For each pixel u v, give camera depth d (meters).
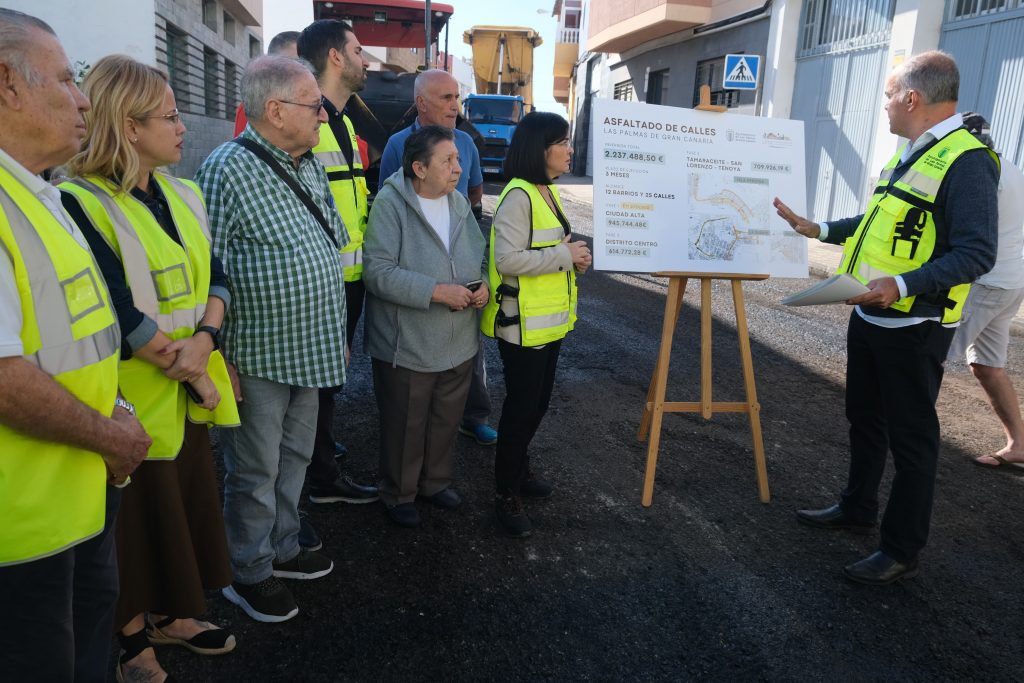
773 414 4.67
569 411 4.63
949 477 3.85
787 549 3.15
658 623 2.64
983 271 2.61
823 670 2.42
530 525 3.18
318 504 3.39
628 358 5.74
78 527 1.45
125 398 1.98
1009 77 9.09
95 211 1.88
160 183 2.13
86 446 1.44
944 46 10.12
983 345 3.93
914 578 2.95
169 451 2.04
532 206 2.99
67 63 1.46
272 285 2.40
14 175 1.37
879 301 2.67
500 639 2.52
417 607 2.68
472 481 3.70
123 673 2.20
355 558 2.97
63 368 1.41
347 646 2.46
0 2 10.09
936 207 2.72
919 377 2.77
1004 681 2.40
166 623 2.40
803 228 3.42
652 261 3.39
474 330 3.25
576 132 29.27
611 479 3.74
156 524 2.11
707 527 3.30
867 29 11.30
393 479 3.21
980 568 3.04
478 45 20.95
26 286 1.33
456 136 4.10
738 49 14.97
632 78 21.27
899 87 2.84
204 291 2.18
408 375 3.09
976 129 2.79
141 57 11.06
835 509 3.34
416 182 3.07
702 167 3.54
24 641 1.42
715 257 3.48
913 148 2.85
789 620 2.67
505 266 2.93
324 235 2.57
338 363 2.61
